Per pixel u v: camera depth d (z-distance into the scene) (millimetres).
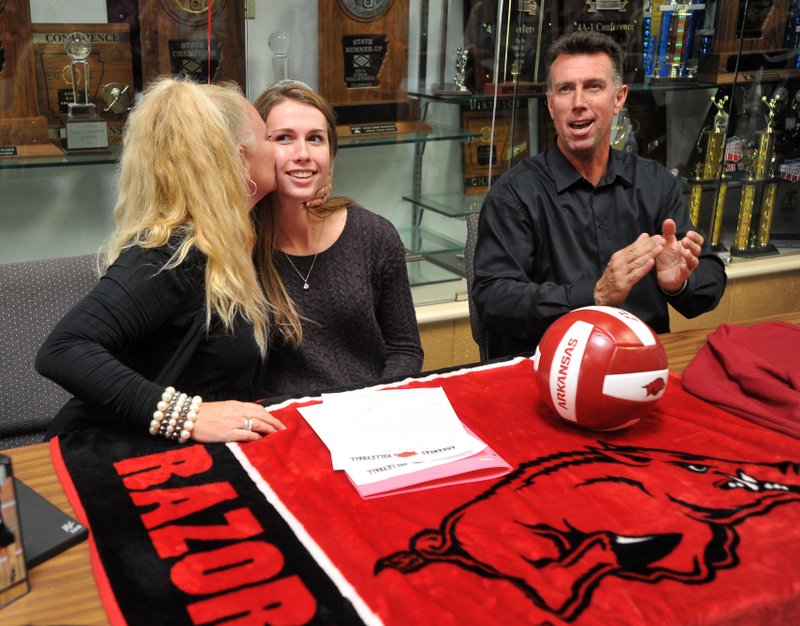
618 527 1225
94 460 1408
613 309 1521
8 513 1055
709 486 1348
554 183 2256
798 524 1241
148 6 2545
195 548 1159
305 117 1891
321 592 1064
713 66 3289
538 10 2977
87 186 2658
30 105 2496
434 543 1176
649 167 2328
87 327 1495
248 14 2729
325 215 1989
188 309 1598
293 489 1322
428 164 3100
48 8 2443
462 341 3217
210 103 1594
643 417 1528
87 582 1104
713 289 2236
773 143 3504
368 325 2035
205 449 1451
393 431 1503
